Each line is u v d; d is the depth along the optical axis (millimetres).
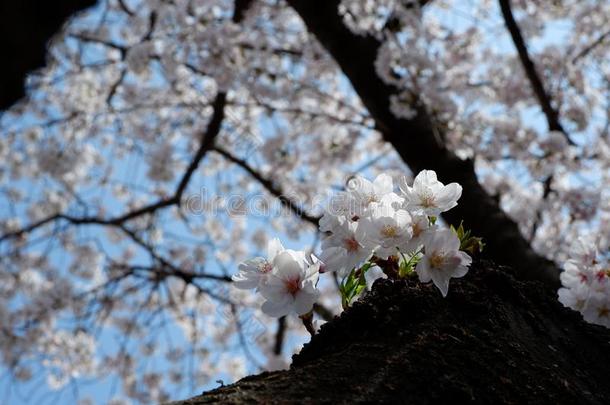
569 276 1872
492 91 6289
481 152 5465
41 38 1314
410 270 1486
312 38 5984
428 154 4449
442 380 1135
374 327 1259
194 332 7090
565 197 5312
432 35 5203
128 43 7641
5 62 1277
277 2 6391
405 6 5145
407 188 1504
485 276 1418
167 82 6777
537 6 6242
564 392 1197
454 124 5336
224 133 7199
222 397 1105
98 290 6746
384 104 4668
